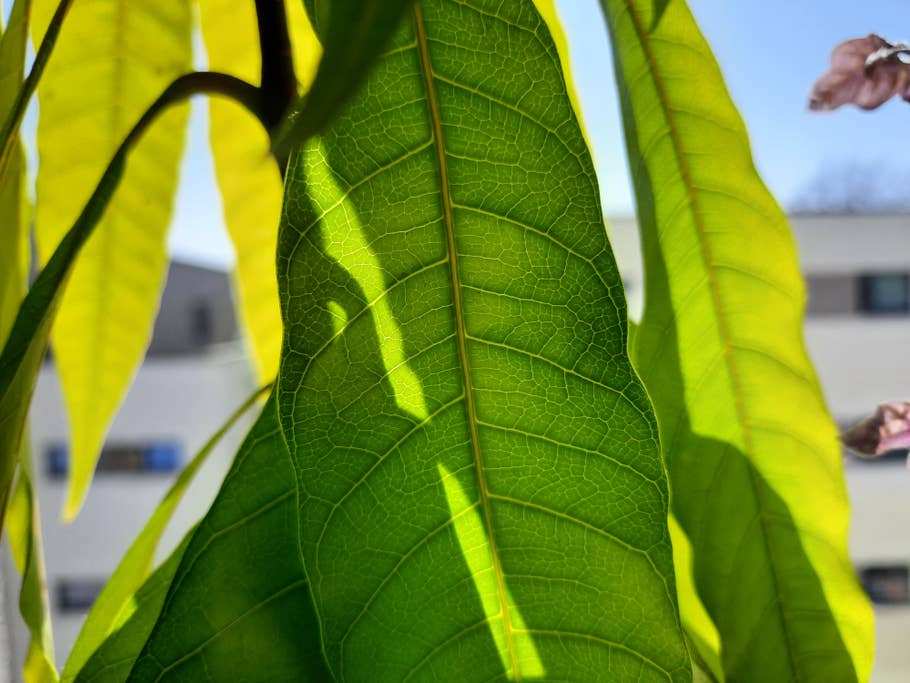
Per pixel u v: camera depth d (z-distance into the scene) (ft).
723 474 0.81
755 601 0.81
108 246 1.08
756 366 0.81
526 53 0.58
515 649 0.63
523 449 0.62
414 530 0.61
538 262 0.60
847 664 0.80
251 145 1.10
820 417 0.80
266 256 1.17
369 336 0.59
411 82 0.58
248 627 0.63
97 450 1.13
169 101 0.74
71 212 1.05
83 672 0.68
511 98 0.58
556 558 0.62
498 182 0.59
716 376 0.81
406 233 0.59
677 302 0.80
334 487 0.60
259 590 0.64
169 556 0.72
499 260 0.60
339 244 0.58
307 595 0.64
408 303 0.59
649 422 0.61
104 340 1.11
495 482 0.62
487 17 0.58
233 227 1.16
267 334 1.21
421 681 0.61
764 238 0.78
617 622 0.63
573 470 0.62
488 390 0.61
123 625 0.69
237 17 1.04
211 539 0.64
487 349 0.61
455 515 0.62
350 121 0.57
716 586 0.81
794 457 0.81
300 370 0.58
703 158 0.78
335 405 0.59
